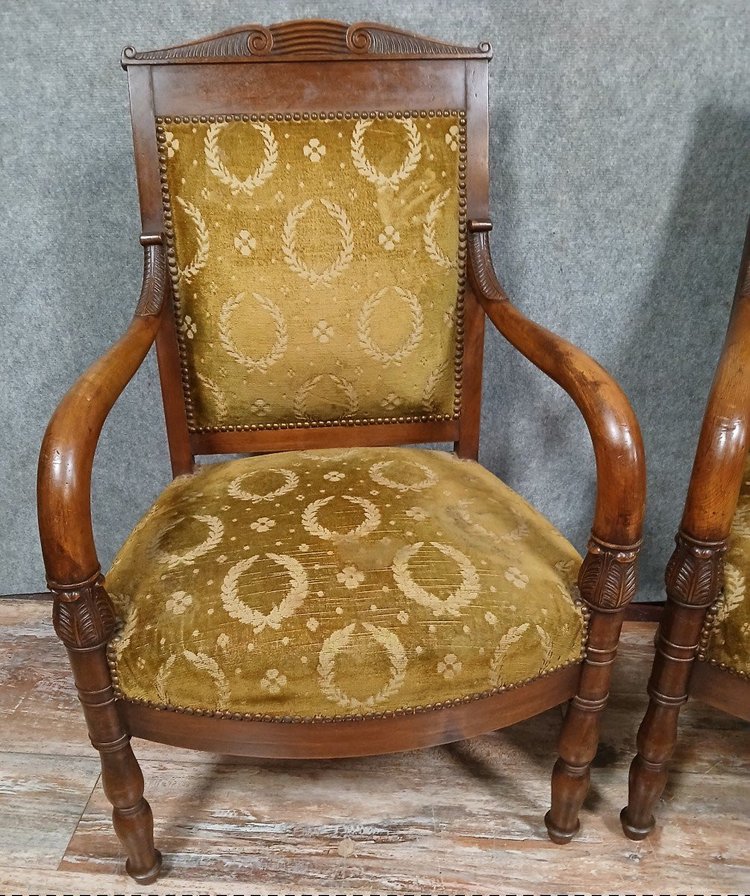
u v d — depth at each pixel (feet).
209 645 2.34
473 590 2.47
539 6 3.42
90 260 3.85
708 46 3.50
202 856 3.19
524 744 3.71
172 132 2.95
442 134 3.05
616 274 3.98
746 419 2.41
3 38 3.37
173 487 3.14
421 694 2.41
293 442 3.42
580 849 3.21
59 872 3.13
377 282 3.15
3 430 4.25
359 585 2.45
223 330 3.13
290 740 2.51
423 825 3.32
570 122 3.64
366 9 3.43
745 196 3.80
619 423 2.33
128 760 2.67
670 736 2.89
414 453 3.30
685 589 2.55
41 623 4.50
